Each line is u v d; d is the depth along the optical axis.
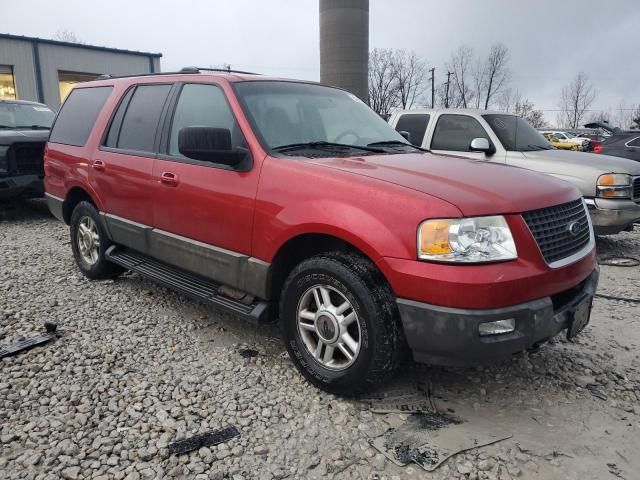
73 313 4.30
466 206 2.68
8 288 4.86
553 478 2.48
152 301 4.62
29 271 5.42
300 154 3.45
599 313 4.62
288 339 3.28
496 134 7.07
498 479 2.46
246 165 3.43
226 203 3.48
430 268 2.63
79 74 24.77
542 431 2.85
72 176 5.10
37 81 23.42
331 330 3.04
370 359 2.86
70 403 2.99
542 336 2.78
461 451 2.65
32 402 2.99
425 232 2.66
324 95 4.26
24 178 8.00
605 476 2.50
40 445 2.62
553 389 3.29
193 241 3.81
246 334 3.99
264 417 2.91
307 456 2.60
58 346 3.69
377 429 2.82
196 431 2.77
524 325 2.69
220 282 3.66
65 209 5.37
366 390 3.00
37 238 7.05
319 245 3.30
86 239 5.13
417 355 2.79
